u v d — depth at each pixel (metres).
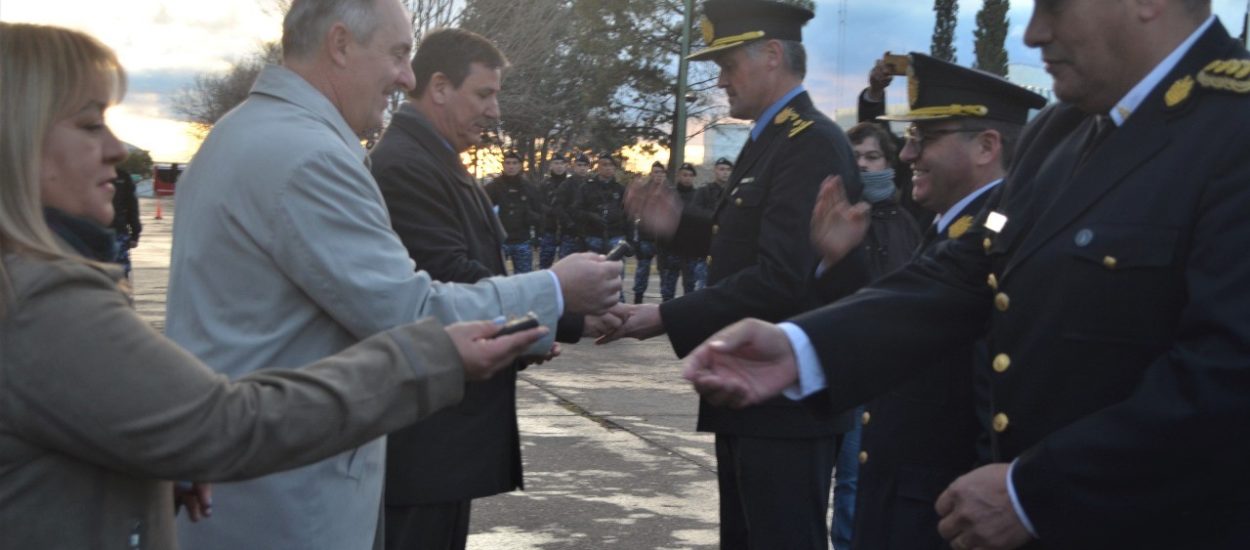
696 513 5.75
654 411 8.44
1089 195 2.07
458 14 33.28
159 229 33.31
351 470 2.80
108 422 1.69
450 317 2.74
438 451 3.54
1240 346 1.81
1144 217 1.99
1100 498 1.92
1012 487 1.99
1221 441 1.82
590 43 38.97
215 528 2.71
